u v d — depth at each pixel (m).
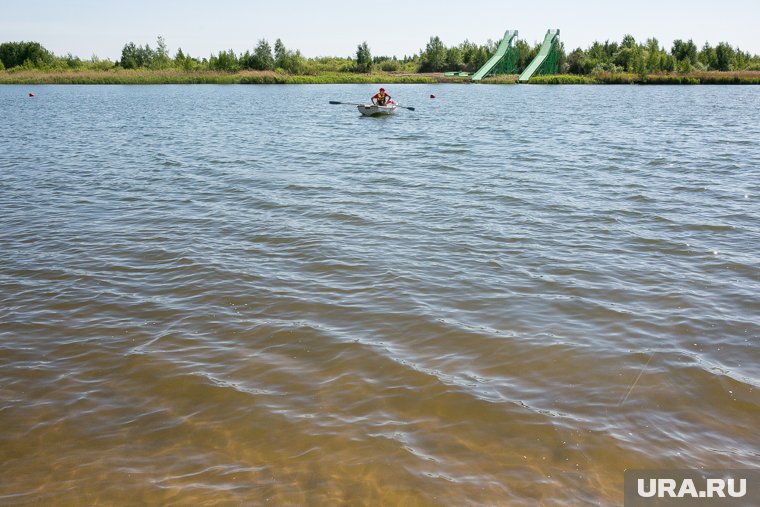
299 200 14.70
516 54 112.75
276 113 42.81
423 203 14.34
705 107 46.03
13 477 5.20
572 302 8.57
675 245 11.01
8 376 6.75
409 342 7.46
